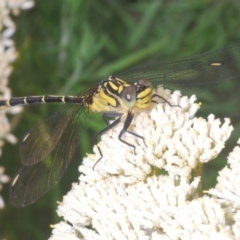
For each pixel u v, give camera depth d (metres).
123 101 0.46
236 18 0.61
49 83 0.59
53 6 0.60
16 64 0.57
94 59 0.62
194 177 0.46
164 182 0.46
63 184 0.59
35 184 0.47
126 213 0.45
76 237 0.46
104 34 0.62
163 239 0.44
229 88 0.62
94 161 0.47
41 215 0.60
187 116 0.46
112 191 0.46
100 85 0.47
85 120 0.48
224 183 0.45
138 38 0.61
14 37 0.60
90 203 0.46
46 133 0.47
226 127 0.46
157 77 0.48
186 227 0.44
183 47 0.62
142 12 0.64
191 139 0.46
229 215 0.45
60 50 0.60
